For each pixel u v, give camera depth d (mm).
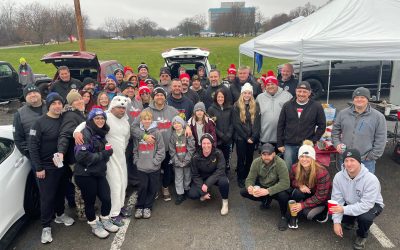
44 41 53125
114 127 4281
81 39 12891
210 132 4953
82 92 5176
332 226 4258
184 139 4797
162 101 4812
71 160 4035
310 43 5590
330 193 4113
